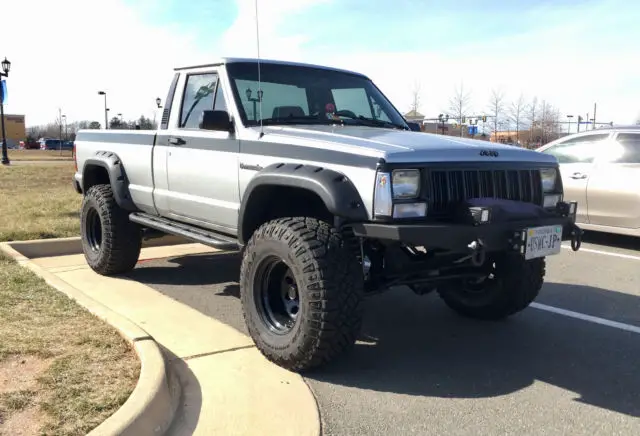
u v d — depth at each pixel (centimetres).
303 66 522
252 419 318
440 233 342
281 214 437
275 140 415
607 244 877
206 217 492
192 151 494
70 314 440
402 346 439
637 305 555
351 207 353
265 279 402
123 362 355
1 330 401
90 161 637
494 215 357
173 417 315
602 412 336
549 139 3481
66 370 340
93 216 639
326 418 323
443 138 421
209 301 544
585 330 482
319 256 355
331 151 376
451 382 374
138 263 694
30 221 870
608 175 849
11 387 317
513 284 468
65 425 279
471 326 491
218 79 487
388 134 422
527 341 454
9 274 552
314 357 362
